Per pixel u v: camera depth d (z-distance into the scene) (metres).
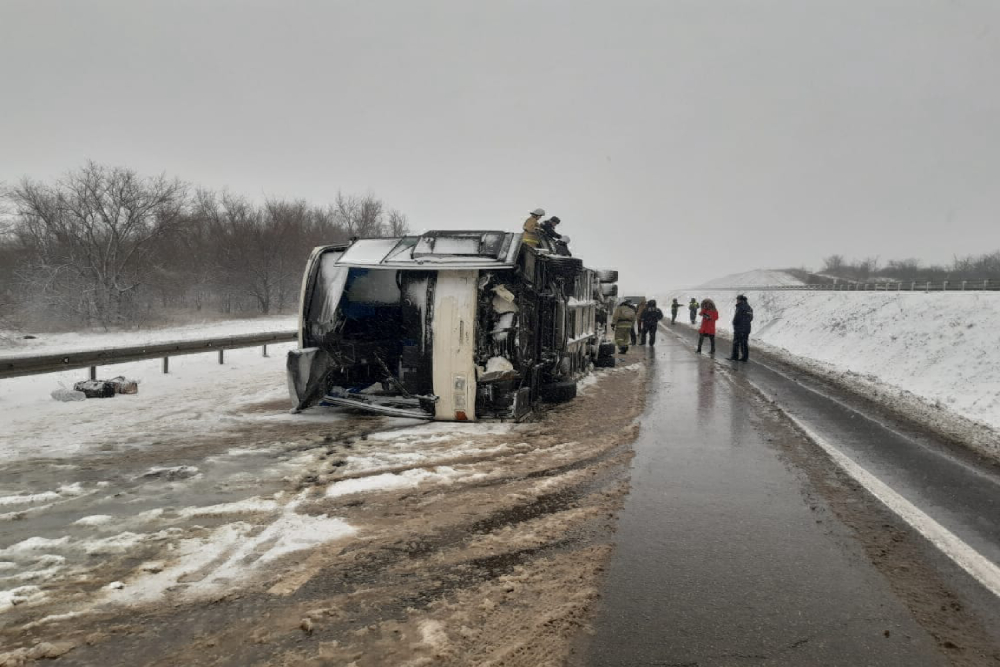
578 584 3.74
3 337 26.59
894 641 3.16
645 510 5.06
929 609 3.50
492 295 8.45
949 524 4.82
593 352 15.23
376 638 3.12
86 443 7.14
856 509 5.14
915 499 5.41
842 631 3.25
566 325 10.88
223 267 46.03
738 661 2.97
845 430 8.30
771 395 11.32
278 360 15.95
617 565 4.02
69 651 2.98
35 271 36.81
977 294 22.52
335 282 9.06
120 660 2.91
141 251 38.62
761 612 3.44
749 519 4.88
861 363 18.08
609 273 16.20
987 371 12.70
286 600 3.50
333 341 8.91
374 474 5.94
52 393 9.98
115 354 11.27
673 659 2.97
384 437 7.47
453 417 8.17
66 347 25.08
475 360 8.15
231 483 5.63
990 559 4.17
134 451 6.79
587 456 6.73
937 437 7.96
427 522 4.71
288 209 49.94
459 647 3.04
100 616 3.31
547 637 3.15
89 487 5.50
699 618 3.37
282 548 4.20
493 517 4.85
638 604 3.51
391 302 9.45
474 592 3.62
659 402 10.36
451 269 7.91
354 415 8.85
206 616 3.31
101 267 37.25
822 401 10.73
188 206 44.06
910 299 23.98
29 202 36.84
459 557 4.10
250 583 3.69
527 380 9.16
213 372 13.48
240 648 3.02
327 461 6.37
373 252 8.45
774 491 5.60
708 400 10.64
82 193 37.22
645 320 22.34
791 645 3.11
